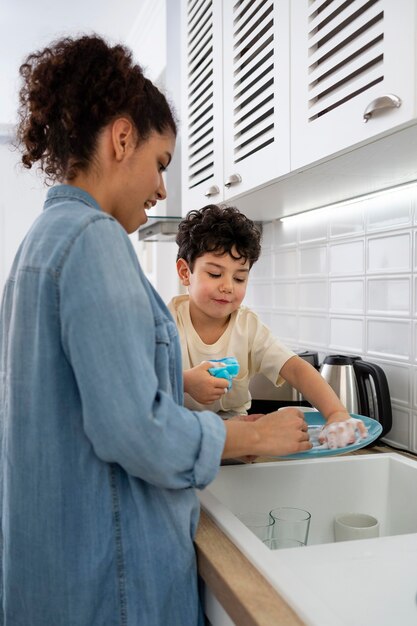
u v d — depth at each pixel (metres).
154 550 0.67
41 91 0.72
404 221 1.31
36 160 0.78
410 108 0.79
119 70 0.70
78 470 0.65
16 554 0.66
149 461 0.61
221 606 0.69
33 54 0.77
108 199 0.73
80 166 0.71
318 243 1.70
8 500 0.67
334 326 1.61
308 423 1.18
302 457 0.95
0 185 3.32
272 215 1.85
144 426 0.59
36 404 0.64
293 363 1.20
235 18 1.37
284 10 1.14
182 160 1.83
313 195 1.43
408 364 1.30
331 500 1.08
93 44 0.72
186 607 0.69
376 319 1.42
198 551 0.72
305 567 0.71
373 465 1.10
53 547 0.65
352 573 0.69
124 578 0.66
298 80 1.09
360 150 0.96
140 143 0.72
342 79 0.96
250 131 1.31
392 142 0.91
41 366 0.63
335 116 0.97
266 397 1.58
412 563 0.72
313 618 0.54
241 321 1.28
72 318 0.60
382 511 1.11
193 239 1.17
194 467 0.65
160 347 0.69
